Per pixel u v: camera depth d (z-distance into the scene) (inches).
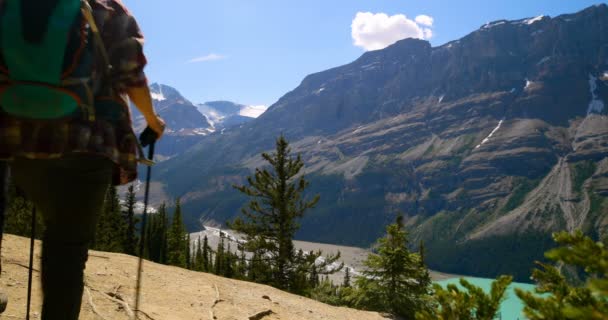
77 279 77.3
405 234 593.6
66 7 65.9
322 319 231.8
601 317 51.5
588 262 52.3
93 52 68.8
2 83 63.7
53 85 64.4
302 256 1059.3
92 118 69.0
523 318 62.4
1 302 128.0
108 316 153.9
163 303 183.6
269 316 209.3
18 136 65.9
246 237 1059.9
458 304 72.2
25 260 198.1
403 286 561.0
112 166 78.6
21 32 62.2
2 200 81.7
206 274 272.4
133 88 74.5
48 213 75.1
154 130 83.7
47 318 76.2
